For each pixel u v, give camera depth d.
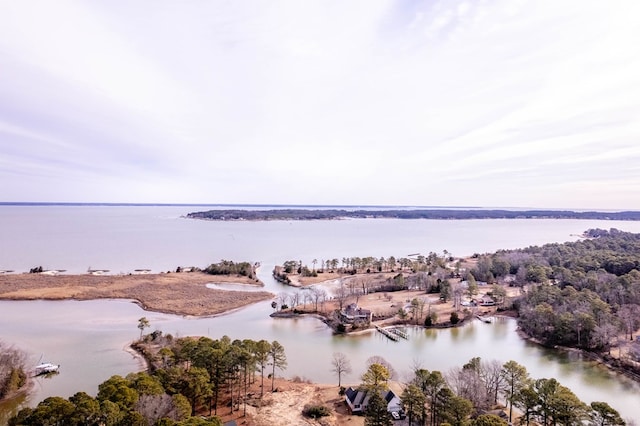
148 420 39.09
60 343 81.12
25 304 113.50
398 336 92.50
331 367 73.00
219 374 54.06
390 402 54.56
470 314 109.12
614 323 82.62
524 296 115.75
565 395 46.41
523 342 89.69
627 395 62.47
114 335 87.06
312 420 51.94
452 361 77.00
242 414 52.22
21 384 59.16
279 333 94.06
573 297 100.50
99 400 41.12
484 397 53.88
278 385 63.12
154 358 69.75
